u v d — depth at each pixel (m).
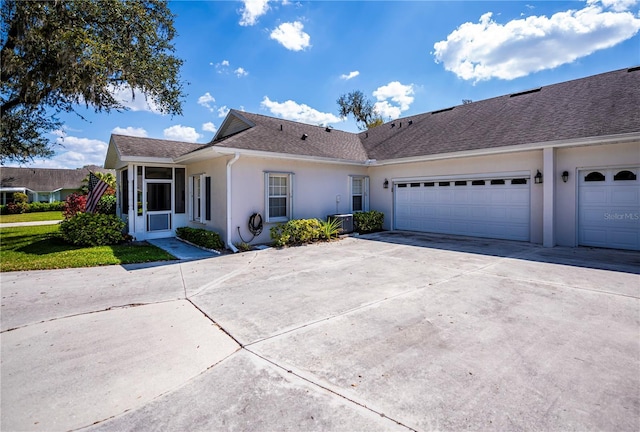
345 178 13.39
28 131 13.65
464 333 3.80
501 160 10.44
